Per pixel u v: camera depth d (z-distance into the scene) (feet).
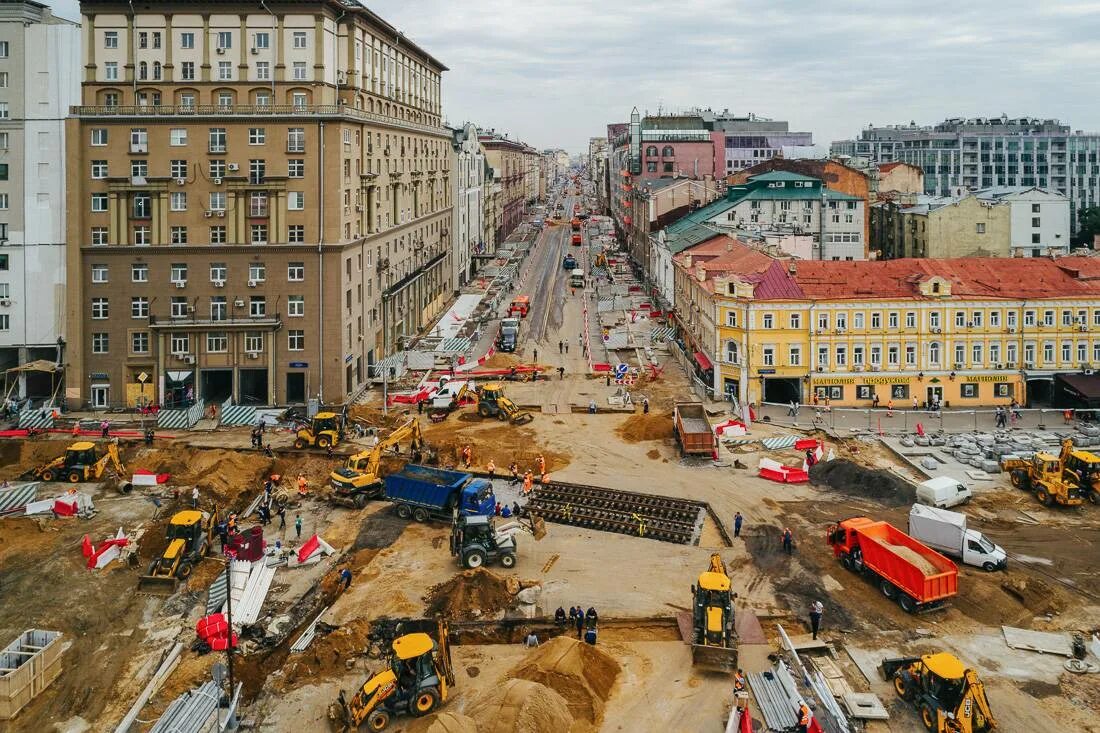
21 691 122.21
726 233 383.24
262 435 253.65
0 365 305.73
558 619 143.02
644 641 139.23
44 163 297.94
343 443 245.24
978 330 272.92
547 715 113.09
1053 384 275.59
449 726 109.91
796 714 115.75
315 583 161.89
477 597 149.89
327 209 274.57
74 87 296.71
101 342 277.23
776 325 273.75
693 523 188.44
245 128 271.90
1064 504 189.98
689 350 342.03
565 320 442.09
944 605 145.89
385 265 330.13
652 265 490.08
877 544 153.48
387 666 130.31
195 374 277.44
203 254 274.77
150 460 230.48
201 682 128.77
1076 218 631.56
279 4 271.49
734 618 138.72
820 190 420.77
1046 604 146.41
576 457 235.81
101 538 181.88
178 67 273.95
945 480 194.49
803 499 201.87
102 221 274.36
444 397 277.64
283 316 277.64
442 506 187.21
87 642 140.87
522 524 183.83
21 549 176.35
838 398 276.41
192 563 164.96
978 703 111.75
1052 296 272.92
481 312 453.58
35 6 298.35
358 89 300.81
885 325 273.54
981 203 401.49
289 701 123.03
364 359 308.60
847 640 137.49
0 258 299.79
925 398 275.18
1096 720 116.16
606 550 174.91
